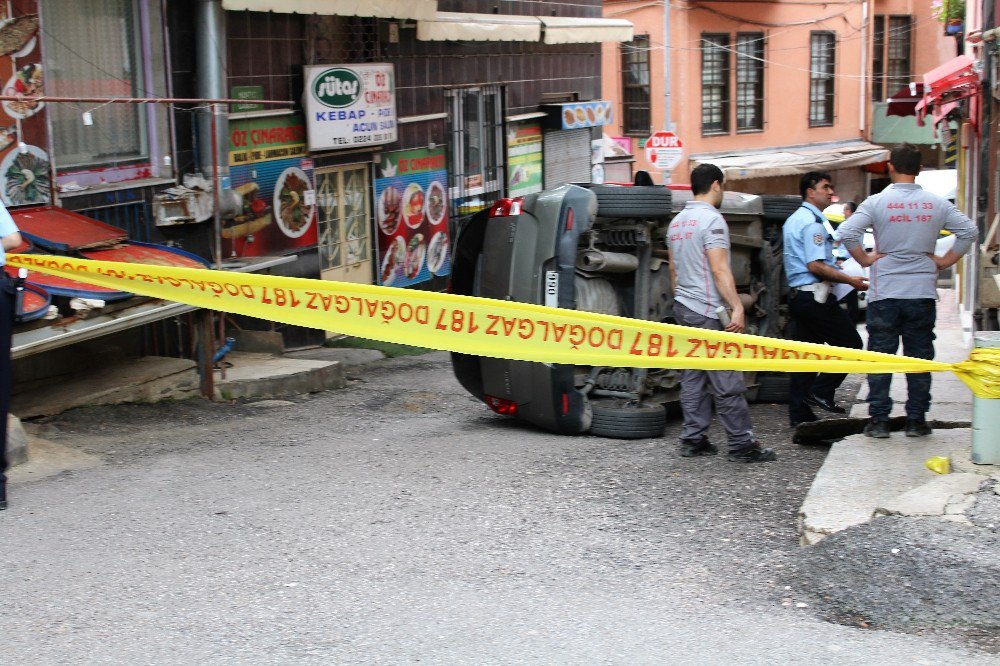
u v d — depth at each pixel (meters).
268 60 13.88
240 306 5.96
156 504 6.36
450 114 18.45
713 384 7.42
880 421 7.27
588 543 5.73
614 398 8.72
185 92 11.95
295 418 9.61
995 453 6.01
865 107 35.16
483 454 7.81
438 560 5.45
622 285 9.05
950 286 21.53
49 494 6.54
